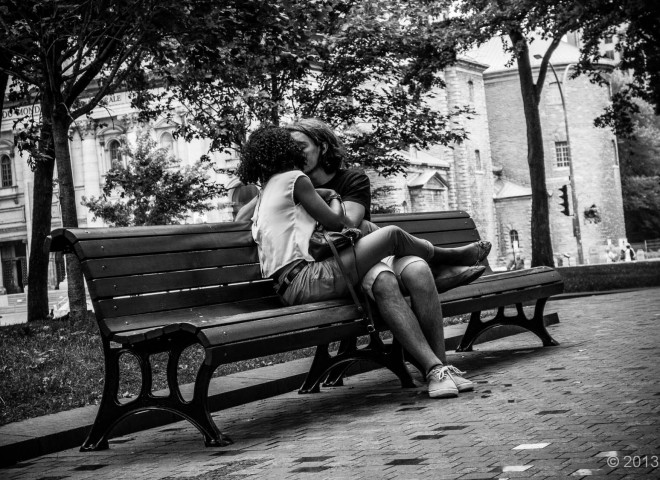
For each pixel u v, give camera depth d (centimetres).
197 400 500
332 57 2177
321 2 1633
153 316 539
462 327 1024
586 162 7600
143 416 590
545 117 7600
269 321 515
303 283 585
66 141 1563
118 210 3331
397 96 2339
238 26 1479
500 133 7806
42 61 1505
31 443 516
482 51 7969
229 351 482
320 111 2262
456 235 865
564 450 398
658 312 1134
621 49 2928
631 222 8919
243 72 1681
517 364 730
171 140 5441
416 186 6228
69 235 512
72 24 1556
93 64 1588
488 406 538
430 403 573
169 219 3253
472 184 7156
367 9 2177
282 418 581
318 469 409
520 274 800
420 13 2359
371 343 667
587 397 538
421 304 605
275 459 444
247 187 1623
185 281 566
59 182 1555
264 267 603
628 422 452
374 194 2561
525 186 7719
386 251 591
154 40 1460
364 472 392
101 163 5778
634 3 2333
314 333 544
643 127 8388
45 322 1592
